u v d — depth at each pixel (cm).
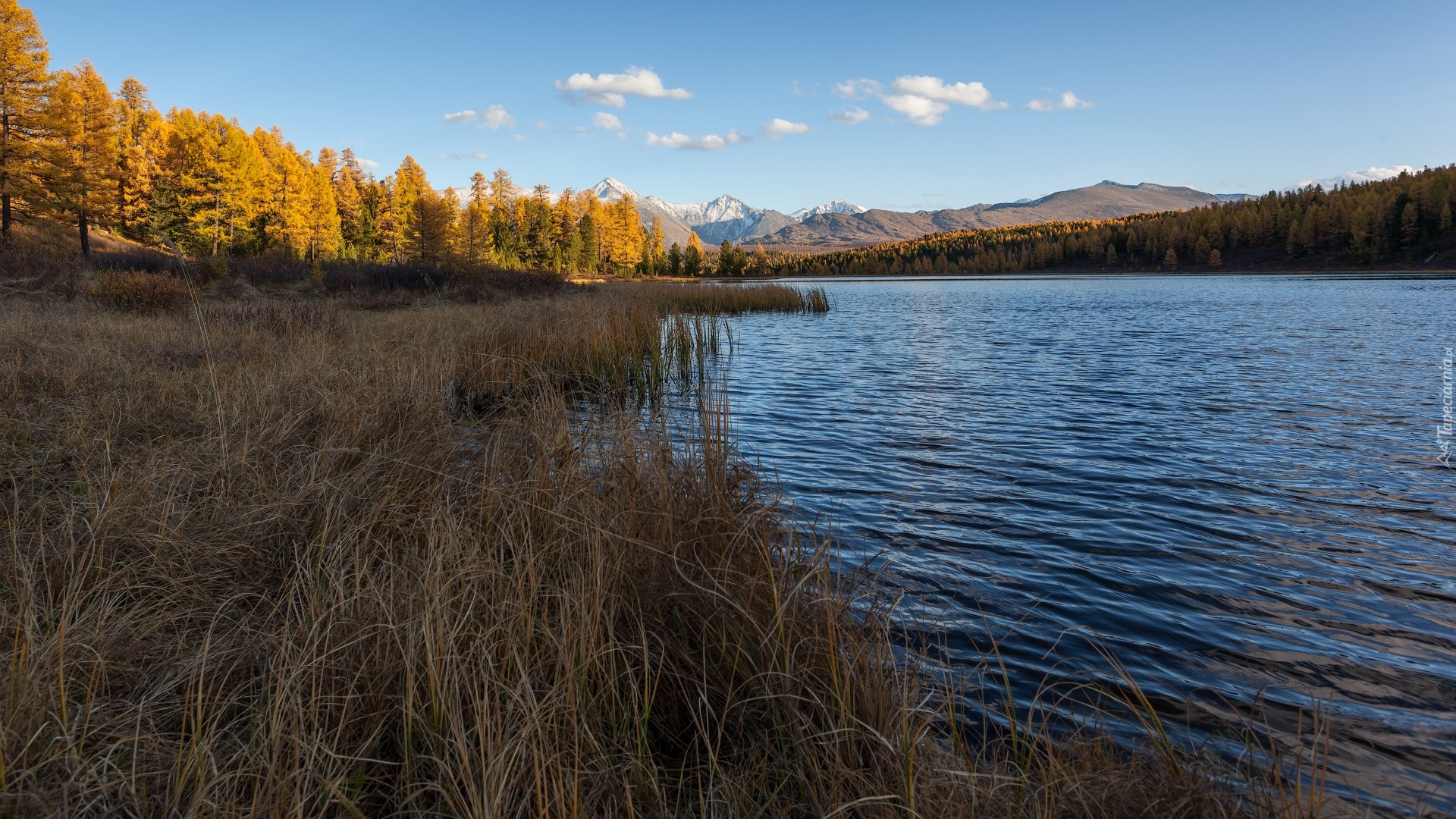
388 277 2497
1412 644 354
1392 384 1172
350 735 217
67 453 451
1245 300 3906
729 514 349
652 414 569
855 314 3069
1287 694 307
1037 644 346
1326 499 595
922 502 582
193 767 191
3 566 293
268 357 789
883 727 231
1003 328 2356
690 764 233
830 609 260
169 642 259
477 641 238
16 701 195
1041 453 752
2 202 2920
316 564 319
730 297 2948
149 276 1584
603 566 293
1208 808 202
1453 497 598
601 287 3694
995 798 207
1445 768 255
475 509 371
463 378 817
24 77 2903
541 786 184
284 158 5275
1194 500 593
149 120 5631
